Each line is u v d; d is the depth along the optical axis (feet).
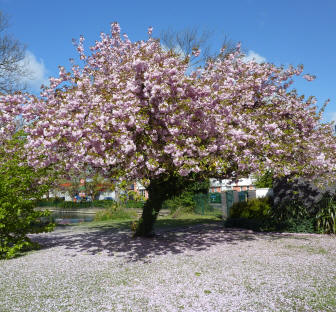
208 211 68.95
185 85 21.24
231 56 32.91
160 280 17.57
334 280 16.75
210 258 22.86
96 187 111.55
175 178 30.53
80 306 13.89
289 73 32.81
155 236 33.63
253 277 17.61
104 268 20.67
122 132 19.98
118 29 35.27
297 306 13.38
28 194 28.43
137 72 21.25
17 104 23.94
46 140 20.80
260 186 64.80
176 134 20.65
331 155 33.19
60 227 51.03
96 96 22.62
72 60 32.94
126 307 13.67
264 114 30.86
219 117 22.75
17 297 15.23
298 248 25.95
